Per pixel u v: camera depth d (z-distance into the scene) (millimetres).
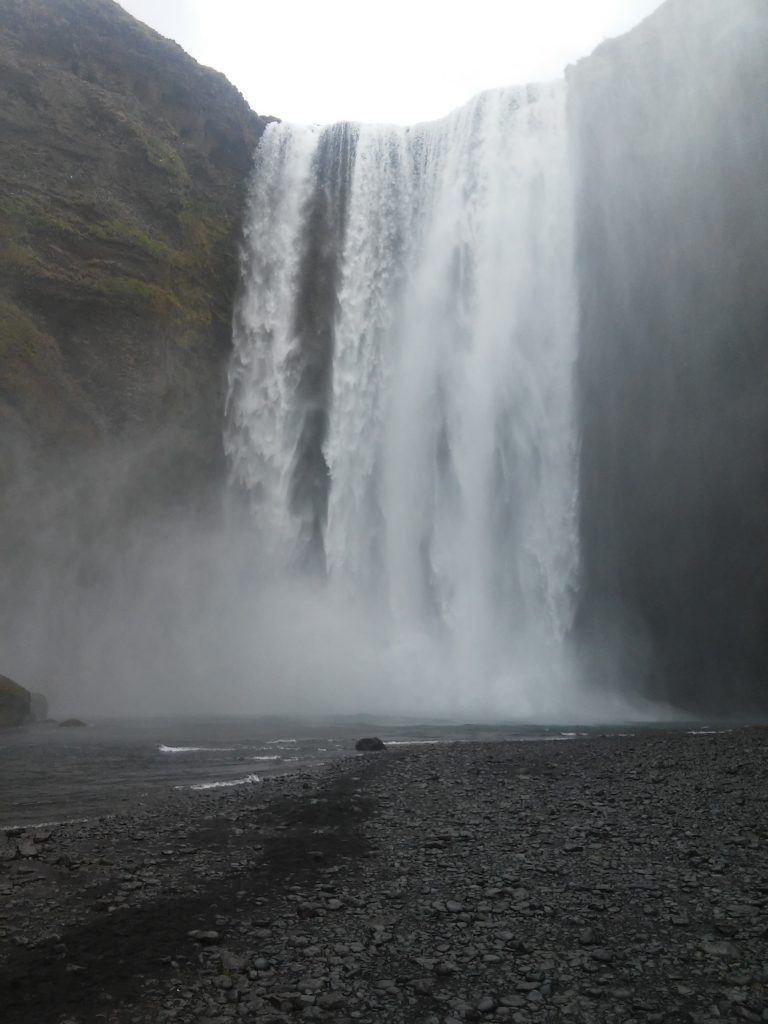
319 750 16938
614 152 37031
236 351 38094
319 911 6465
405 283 39781
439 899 6793
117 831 9039
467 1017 4824
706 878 7285
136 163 35688
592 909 6547
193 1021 4766
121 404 32719
